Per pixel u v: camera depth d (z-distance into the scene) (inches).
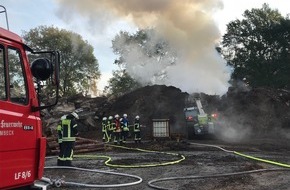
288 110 1278.3
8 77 204.5
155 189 361.7
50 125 1096.2
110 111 1409.9
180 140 955.3
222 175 431.5
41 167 225.6
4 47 203.9
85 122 1311.5
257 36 2038.6
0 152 195.3
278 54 1982.0
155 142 906.1
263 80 1939.0
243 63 2032.5
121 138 877.8
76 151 704.4
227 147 797.2
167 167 506.9
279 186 376.8
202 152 710.5
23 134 211.8
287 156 633.0
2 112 198.4
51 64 214.2
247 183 391.9
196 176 423.8
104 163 551.8
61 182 352.8
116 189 362.3
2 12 218.8
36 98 224.2
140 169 492.4
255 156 626.5
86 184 374.3
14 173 204.8
